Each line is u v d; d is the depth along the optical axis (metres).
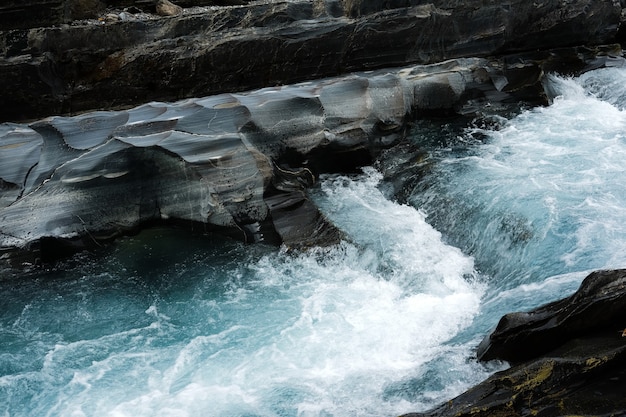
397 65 12.84
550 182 9.90
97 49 11.84
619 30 14.41
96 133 10.20
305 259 9.24
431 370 7.09
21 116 11.64
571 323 6.36
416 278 8.94
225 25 12.20
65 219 9.32
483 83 12.30
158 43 11.98
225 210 9.45
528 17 13.27
